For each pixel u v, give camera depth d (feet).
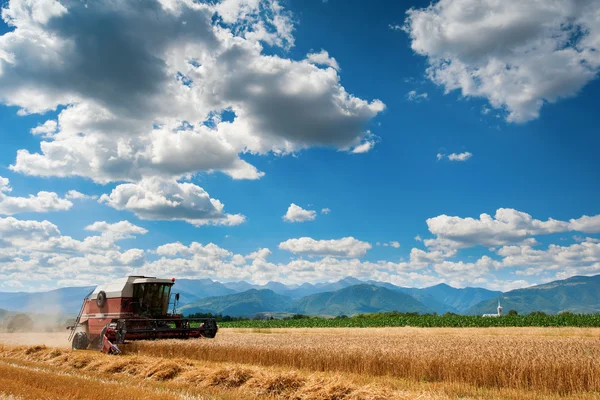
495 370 43.73
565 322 182.91
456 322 207.00
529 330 146.92
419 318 230.89
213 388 43.50
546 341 78.69
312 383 41.93
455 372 45.50
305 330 180.55
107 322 82.89
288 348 59.21
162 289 87.35
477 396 38.91
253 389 42.60
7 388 38.14
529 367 42.55
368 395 37.42
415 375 47.47
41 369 57.36
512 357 46.24
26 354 71.56
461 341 78.23
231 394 40.09
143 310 83.71
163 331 77.77
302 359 55.21
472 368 44.68
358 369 51.24
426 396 36.88
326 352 55.31
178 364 52.80
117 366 55.06
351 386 39.96
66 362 61.98
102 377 50.06
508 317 206.08
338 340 78.13
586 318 181.88
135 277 85.66
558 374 41.01
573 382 40.42
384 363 49.96
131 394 36.65
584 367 41.01
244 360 59.72
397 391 39.29
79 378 45.60
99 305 85.05
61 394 36.29
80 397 35.40
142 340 74.33
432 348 59.62
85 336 86.02
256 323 255.91
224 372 46.65
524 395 38.65
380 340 80.74
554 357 46.29
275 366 55.26
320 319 277.23
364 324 228.22
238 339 78.23
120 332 71.97
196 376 47.85
